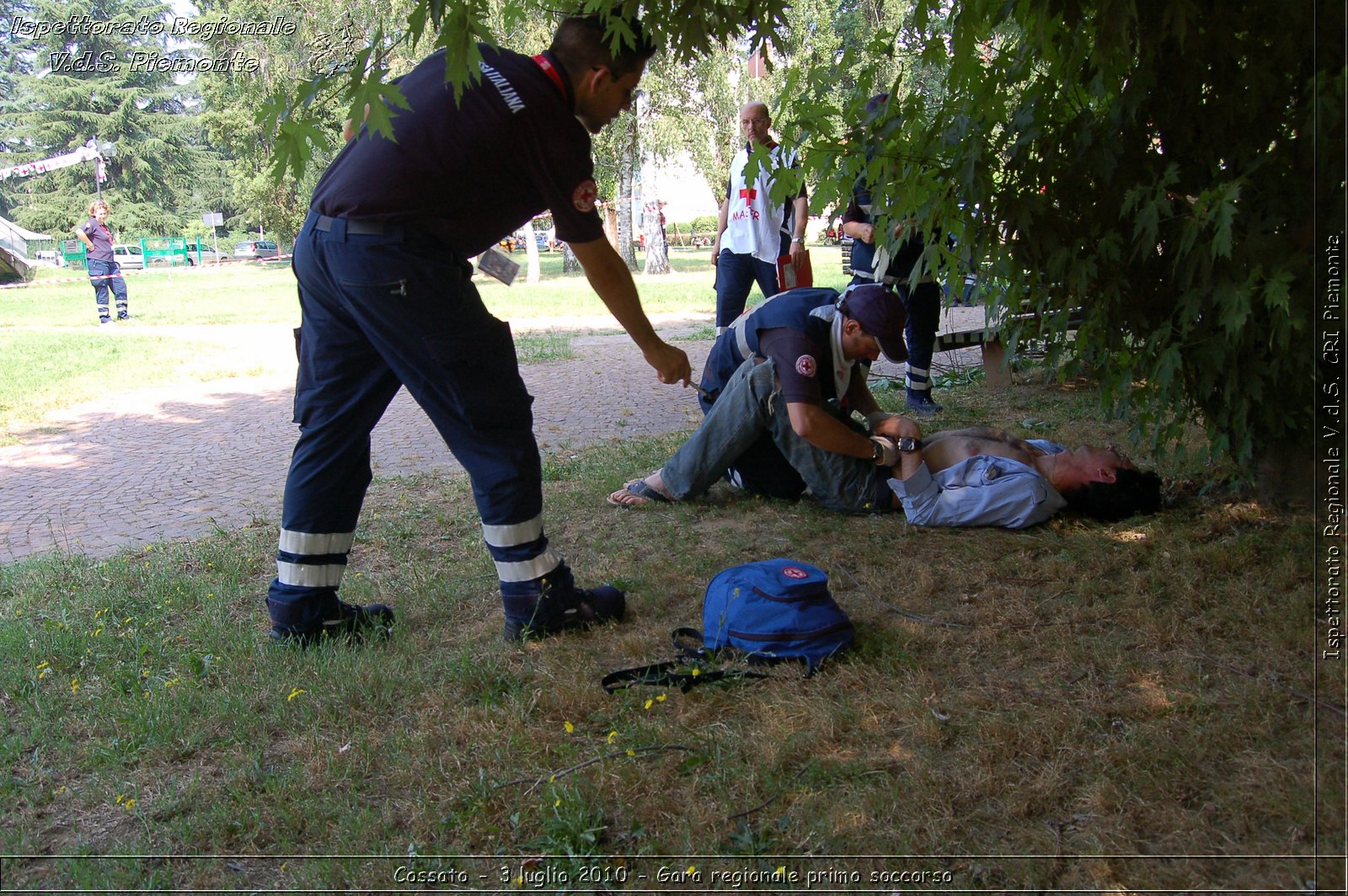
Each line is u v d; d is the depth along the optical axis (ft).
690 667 10.12
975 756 8.32
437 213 9.96
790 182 12.67
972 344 23.54
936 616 11.22
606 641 11.09
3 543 16.40
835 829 7.54
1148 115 11.79
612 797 8.15
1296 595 10.74
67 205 177.17
